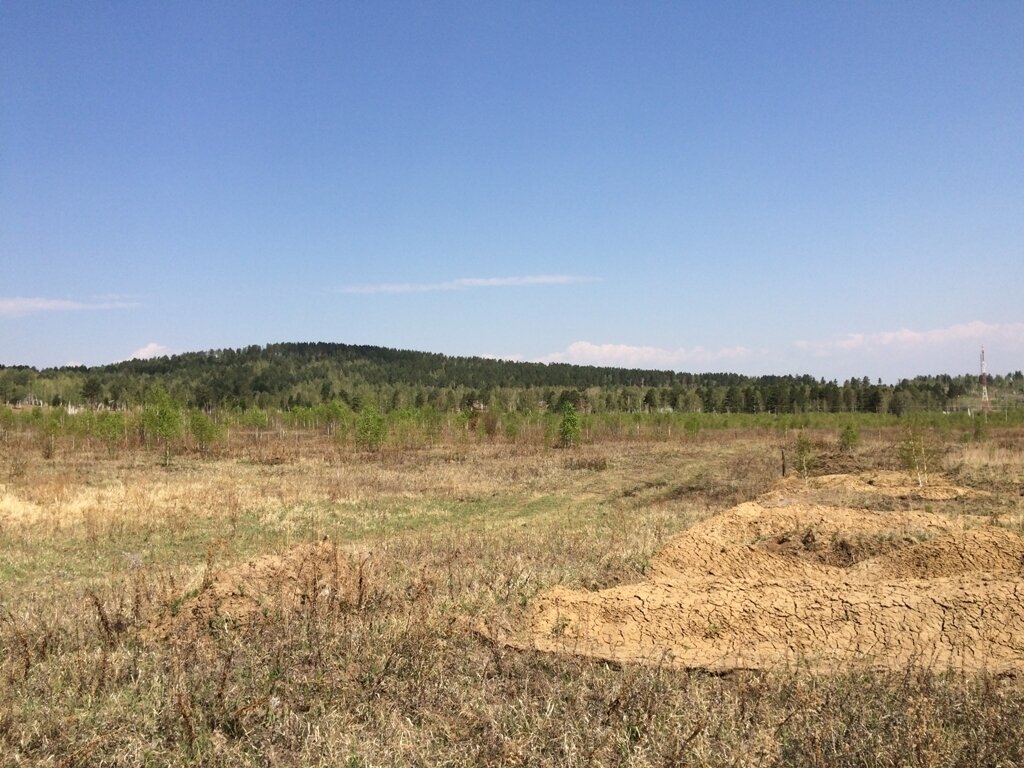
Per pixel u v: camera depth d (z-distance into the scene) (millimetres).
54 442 37625
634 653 6895
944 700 5344
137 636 7328
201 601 8000
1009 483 21188
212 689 5840
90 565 12680
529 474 29938
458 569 10484
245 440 51469
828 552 11562
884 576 10000
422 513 19516
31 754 4914
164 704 5652
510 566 10414
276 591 8359
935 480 23312
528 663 6535
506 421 52000
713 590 8391
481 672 6297
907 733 4766
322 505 20281
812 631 7219
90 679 6062
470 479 27453
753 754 4695
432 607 8125
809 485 23453
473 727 5242
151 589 9281
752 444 49469
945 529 12805
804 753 4742
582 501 22312
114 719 5406
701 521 15898
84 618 7984
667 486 25953
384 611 7984
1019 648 6578
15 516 16453
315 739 5016
